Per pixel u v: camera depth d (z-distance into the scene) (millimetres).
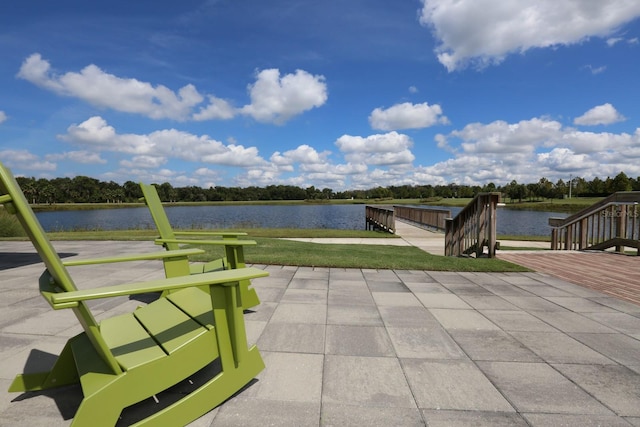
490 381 2182
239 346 1945
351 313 3459
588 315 3439
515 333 2967
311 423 1754
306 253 7121
